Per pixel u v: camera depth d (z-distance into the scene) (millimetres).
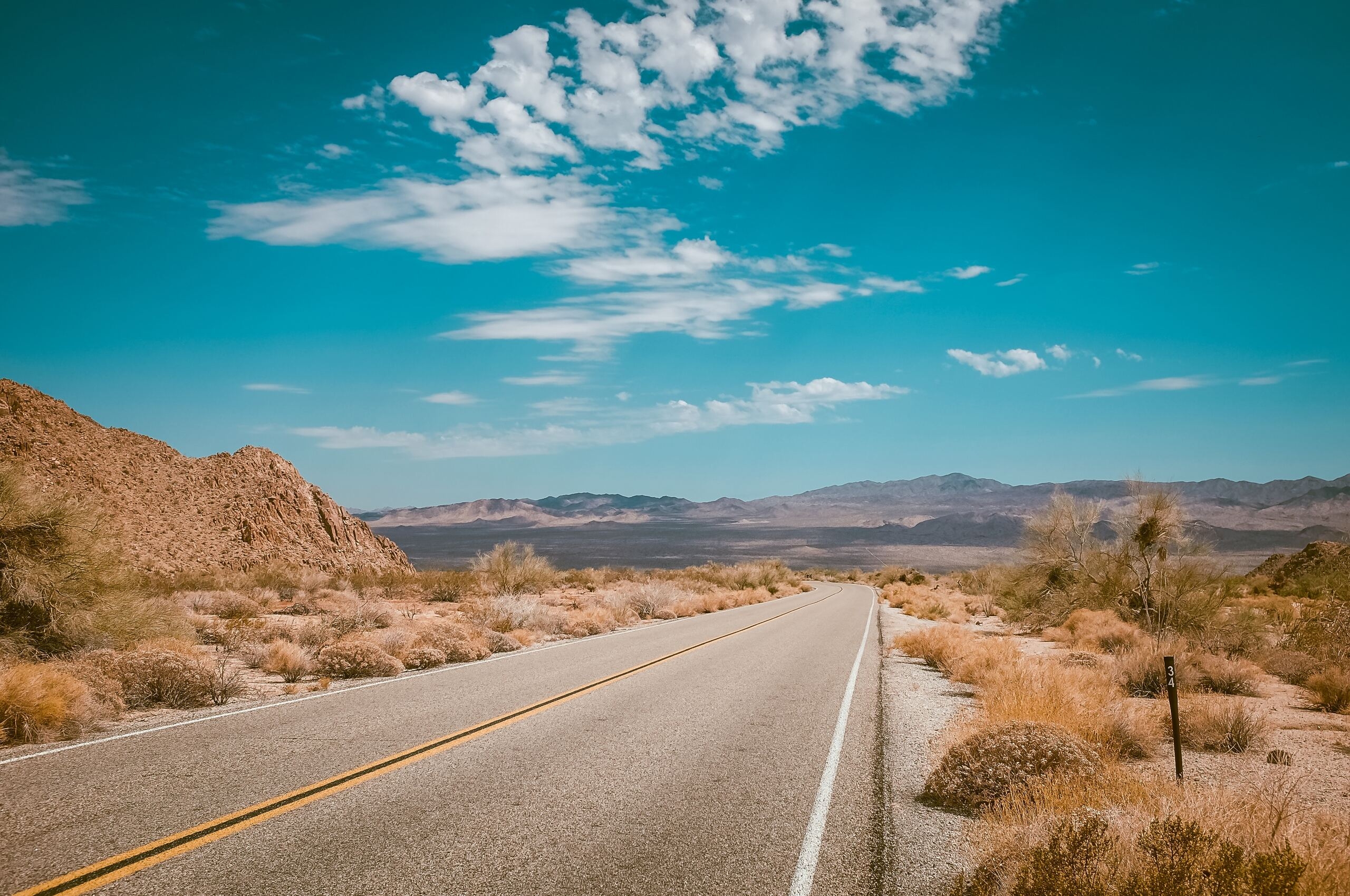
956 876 4820
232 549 44500
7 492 14172
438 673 13602
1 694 8148
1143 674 12977
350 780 6738
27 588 13297
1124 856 4277
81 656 12594
